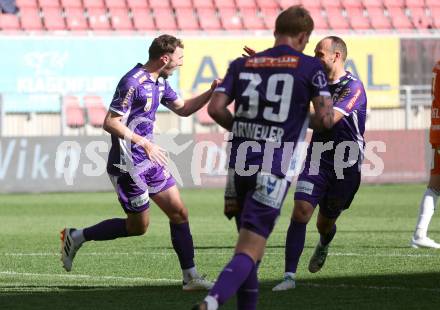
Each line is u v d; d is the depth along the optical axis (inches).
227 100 711.1
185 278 930.1
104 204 2085.4
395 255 1195.3
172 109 981.2
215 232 1536.7
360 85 952.3
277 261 1154.7
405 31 3139.8
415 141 2603.3
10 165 2368.4
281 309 807.7
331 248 1278.3
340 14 3174.2
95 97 2504.9
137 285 970.1
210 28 3046.3
